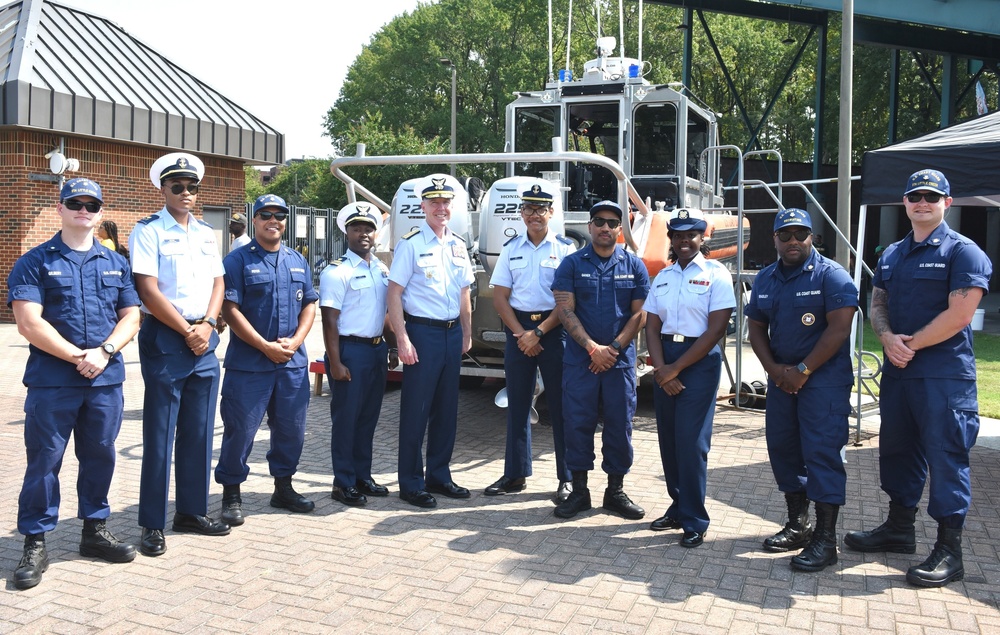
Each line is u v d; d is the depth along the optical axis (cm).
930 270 400
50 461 388
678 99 849
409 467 512
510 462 535
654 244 646
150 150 1580
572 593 379
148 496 422
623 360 480
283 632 339
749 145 2219
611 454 490
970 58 2080
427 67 4241
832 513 411
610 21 2731
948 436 394
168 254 422
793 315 421
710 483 556
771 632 341
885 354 414
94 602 365
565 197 900
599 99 874
